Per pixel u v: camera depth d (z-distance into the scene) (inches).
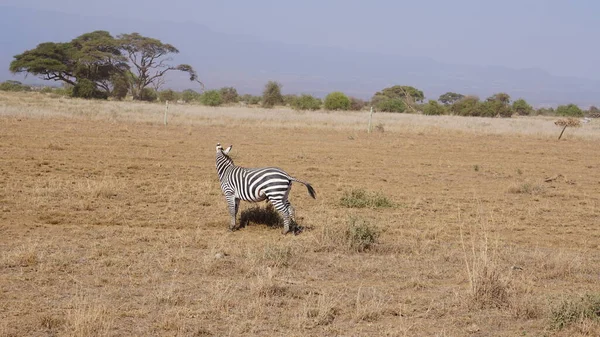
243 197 534.9
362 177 859.4
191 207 621.3
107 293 368.8
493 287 379.6
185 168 852.0
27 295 359.3
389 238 535.8
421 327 340.5
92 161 863.1
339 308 358.9
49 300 353.7
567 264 466.9
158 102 3223.4
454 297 385.4
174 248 473.4
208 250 472.7
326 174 861.8
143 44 3585.1
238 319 338.3
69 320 319.9
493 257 460.8
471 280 387.2
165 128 1332.4
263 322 335.9
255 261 439.8
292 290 386.0
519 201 740.7
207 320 335.3
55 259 423.8
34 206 581.9
